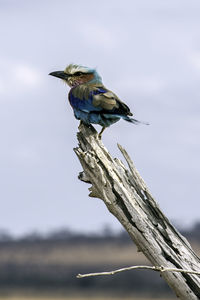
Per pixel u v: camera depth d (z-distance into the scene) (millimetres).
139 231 13375
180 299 13070
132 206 13469
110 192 13625
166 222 13406
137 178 13719
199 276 12977
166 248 13195
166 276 13031
